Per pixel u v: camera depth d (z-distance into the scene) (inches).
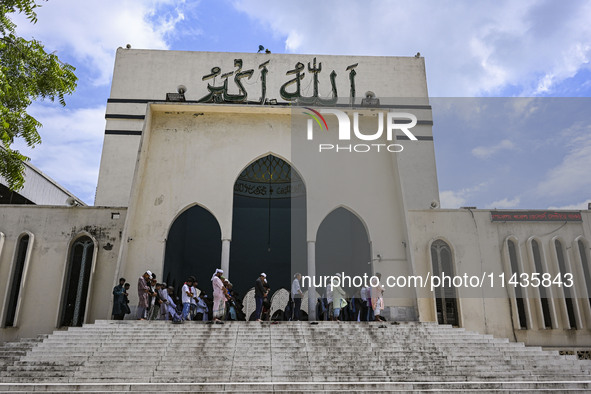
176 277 865.5
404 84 933.8
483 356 443.5
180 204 660.1
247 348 433.1
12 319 609.3
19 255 637.3
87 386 329.4
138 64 911.7
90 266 636.7
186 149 688.4
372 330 492.4
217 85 906.7
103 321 496.1
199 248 987.3
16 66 449.1
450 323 644.7
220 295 511.2
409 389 341.1
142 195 660.1
